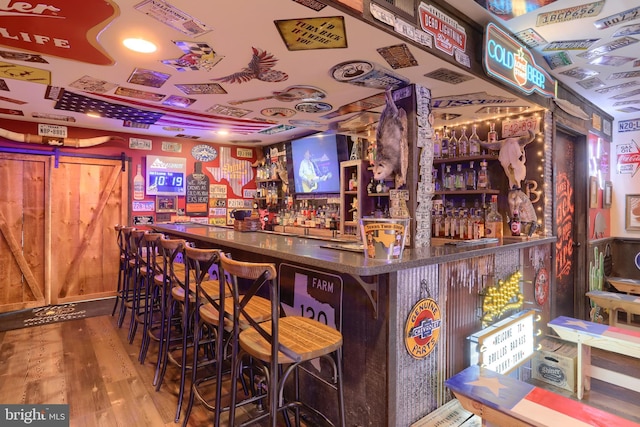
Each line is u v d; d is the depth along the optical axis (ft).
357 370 6.33
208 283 8.41
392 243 5.53
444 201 12.74
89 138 15.40
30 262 14.65
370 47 6.70
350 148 15.29
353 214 14.87
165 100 10.63
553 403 5.74
